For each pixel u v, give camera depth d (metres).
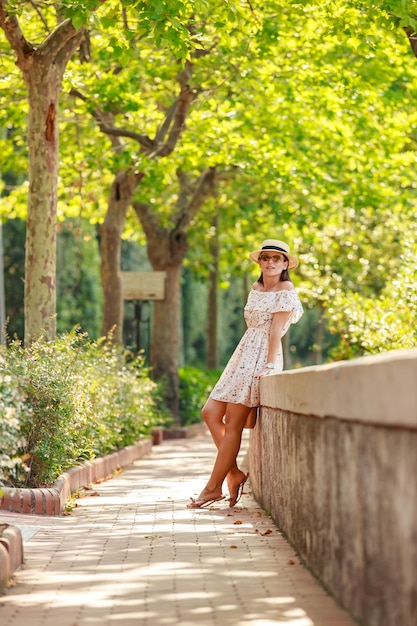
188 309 64.31
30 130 14.11
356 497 5.20
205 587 6.32
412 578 4.22
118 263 22.45
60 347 13.22
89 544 8.18
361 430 5.07
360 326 16.97
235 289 67.31
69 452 13.28
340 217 33.50
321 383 6.08
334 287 33.56
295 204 28.47
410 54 18.72
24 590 6.38
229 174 28.09
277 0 17.75
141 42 20.11
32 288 14.08
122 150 22.48
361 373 4.94
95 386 14.80
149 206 28.97
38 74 13.93
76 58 20.41
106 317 22.39
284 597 5.97
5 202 26.14
